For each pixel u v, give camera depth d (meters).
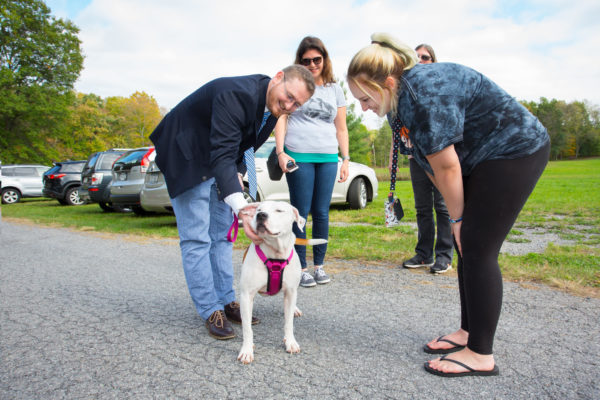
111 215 10.34
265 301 3.23
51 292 3.58
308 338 2.46
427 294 3.23
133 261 4.87
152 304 3.21
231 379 1.97
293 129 3.44
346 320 2.73
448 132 1.70
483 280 1.85
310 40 3.30
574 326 2.48
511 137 1.74
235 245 5.54
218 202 2.75
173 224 7.96
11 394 1.86
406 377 1.94
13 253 5.55
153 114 66.50
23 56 28.88
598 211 8.08
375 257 4.46
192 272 2.53
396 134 2.31
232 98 2.22
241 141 2.45
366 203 9.23
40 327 2.72
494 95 1.76
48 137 32.53
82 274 4.25
